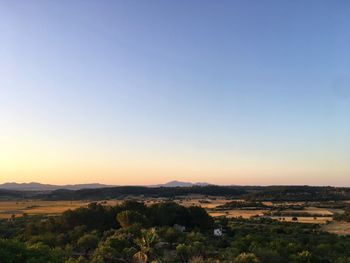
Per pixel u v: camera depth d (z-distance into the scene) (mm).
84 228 125500
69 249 90375
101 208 146500
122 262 84250
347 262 91562
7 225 149250
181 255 88750
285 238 123062
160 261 84188
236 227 157750
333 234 146625
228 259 85875
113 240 92062
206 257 89938
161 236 111438
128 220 129750
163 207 151375
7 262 53000
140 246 88438
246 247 99875
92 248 97500
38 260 55656
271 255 87375
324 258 92375
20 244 58594
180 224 149625
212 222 156625
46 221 138250
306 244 114312
